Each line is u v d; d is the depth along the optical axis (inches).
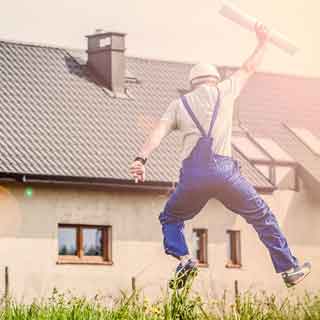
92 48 1790.1
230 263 1672.0
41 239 1494.8
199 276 1626.5
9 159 1515.7
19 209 1485.0
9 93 1673.2
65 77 1747.0
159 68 1855.3
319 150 1827.0
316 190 1755.7
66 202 1520.7
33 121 1628.9
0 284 1457.9
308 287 1739.7
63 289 1503.4
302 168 1761.8
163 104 1774.1
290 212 1750.7
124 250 1558.8
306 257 1756.9
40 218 1498.5
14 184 1488.7
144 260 1569.9
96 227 1553.9
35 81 1713.8
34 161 1526.8
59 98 1697.8
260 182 1680.6
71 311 448.8
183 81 1847.9
